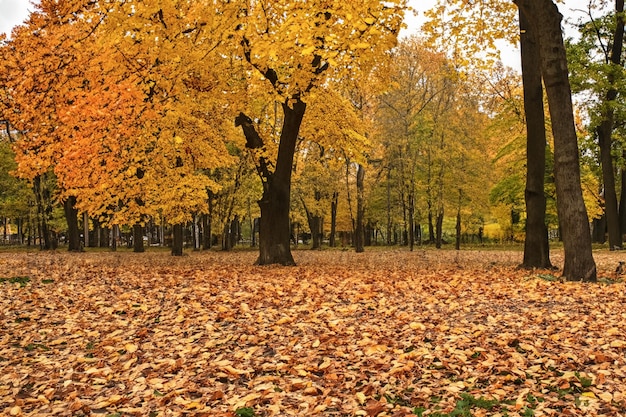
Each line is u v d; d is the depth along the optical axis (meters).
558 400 4.19
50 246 35.66
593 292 8.77
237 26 11.35
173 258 22.91
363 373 4.97
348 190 33.66
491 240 45.16
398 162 30.84
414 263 17.47
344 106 16.53
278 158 15.70
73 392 4.82
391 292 9.21
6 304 8.73
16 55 8.70
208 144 15.86
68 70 8.88
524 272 12.53
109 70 9.37
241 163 29.89
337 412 4.17
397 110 29.11
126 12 9.28
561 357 5.18
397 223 39.34
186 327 7.04
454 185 31.86
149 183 16.41
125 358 5.85
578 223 10.45
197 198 21.33
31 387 5.09
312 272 13.26
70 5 8.83
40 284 11.28
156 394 4.73
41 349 6.30
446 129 31.55
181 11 10.45
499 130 27.22
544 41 10.56
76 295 9.77
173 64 10.10
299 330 6.62
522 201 29.55
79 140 8.91
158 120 11.77
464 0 13.55
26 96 8.73
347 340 6.03
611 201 23.08
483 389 4.52
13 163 34.25
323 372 5.11
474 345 5.71
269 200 15.80
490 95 26.75
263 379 4.90
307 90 13.30
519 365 5.00
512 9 13.89
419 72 29.78
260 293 9.27
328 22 8.06
